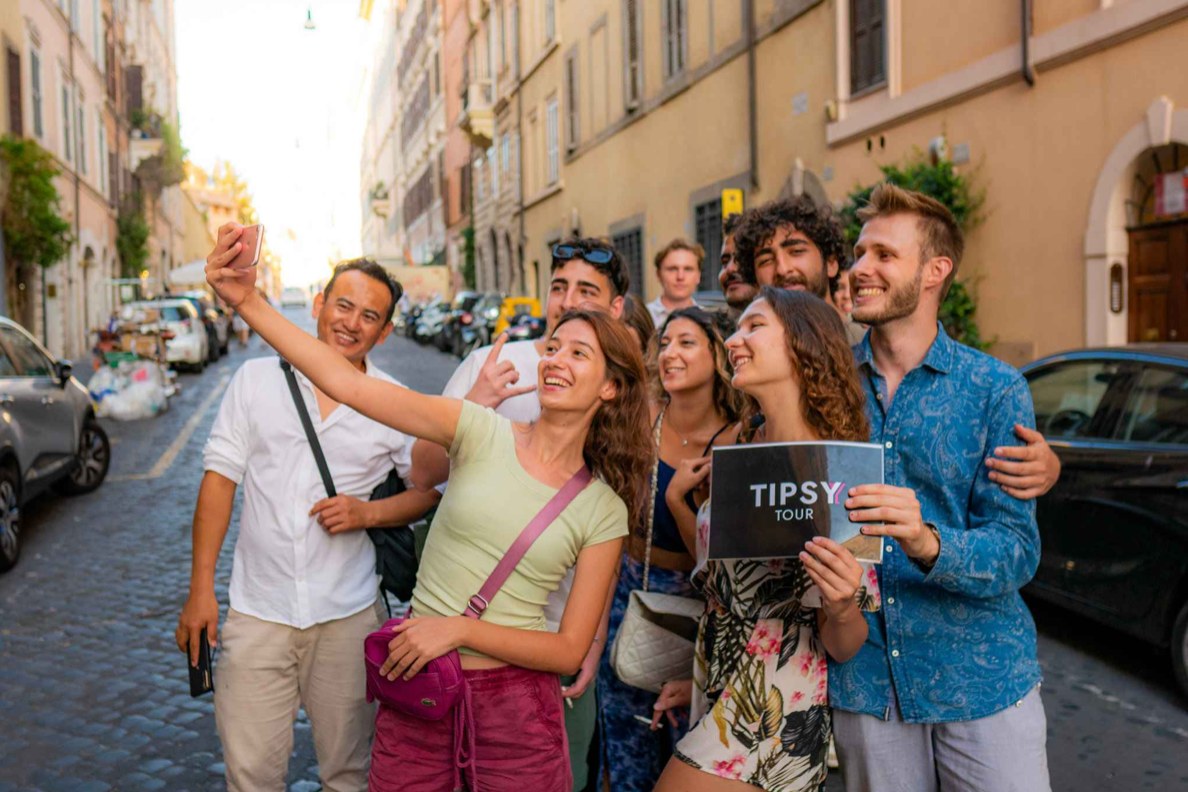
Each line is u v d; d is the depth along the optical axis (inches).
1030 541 80.6
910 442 85.5
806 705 82.2
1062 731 161.9
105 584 253.1
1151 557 175.3
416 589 93.4
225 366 959.0
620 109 786.2
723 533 77.8
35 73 938.1
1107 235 321.4
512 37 1165.1
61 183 1012.5
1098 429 195.0
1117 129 315.9
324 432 110.0
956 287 382.3
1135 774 146.8
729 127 593.0
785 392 83.9
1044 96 345.1
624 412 93.0
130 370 585.6
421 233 2185.0
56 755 156.8
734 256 156.0
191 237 2413.9
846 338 84.0
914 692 83.3
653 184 723.4
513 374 104.7
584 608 90.1
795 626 82.8
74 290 1078.4
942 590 83.3
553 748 90.7
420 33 2105.1
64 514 335.9
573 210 928.3
